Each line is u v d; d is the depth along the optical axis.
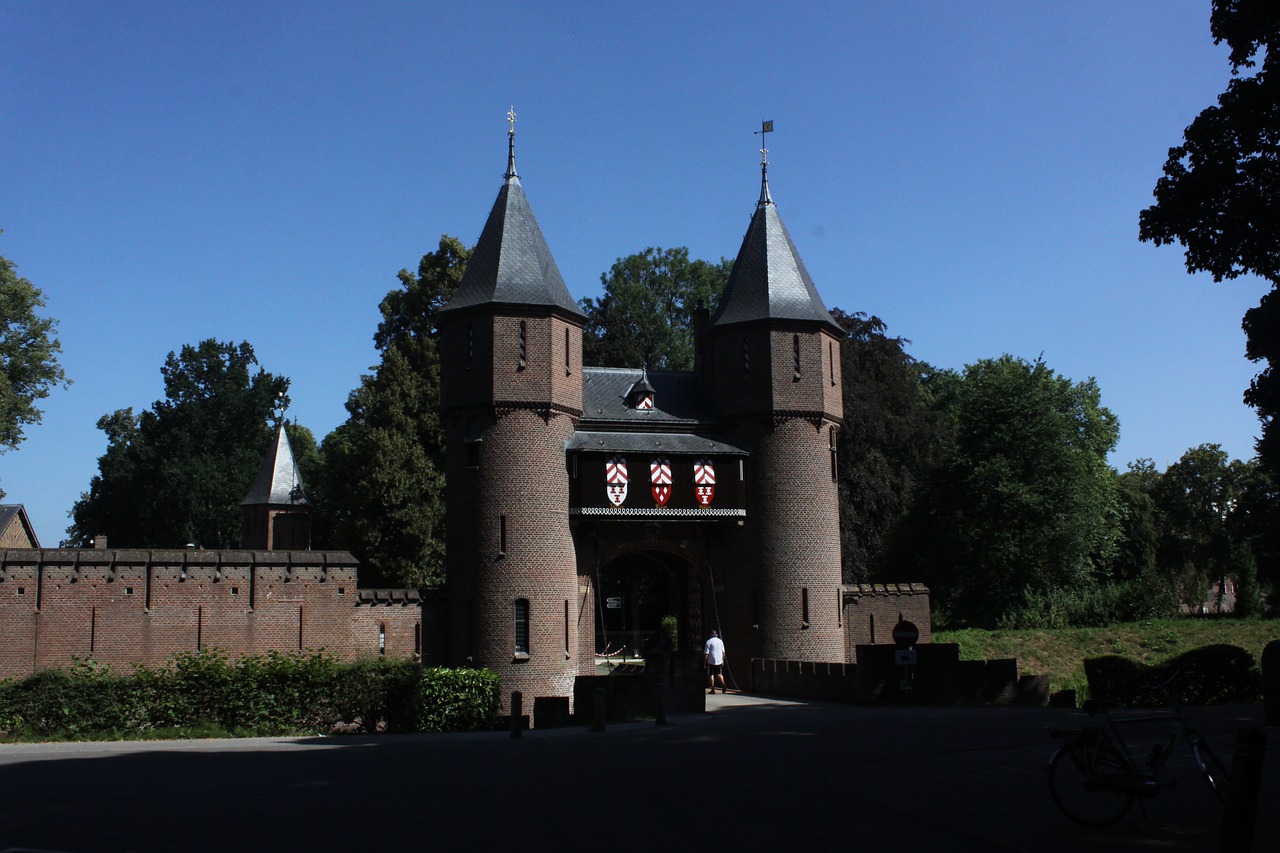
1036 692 29.77
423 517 49.72
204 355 81.12
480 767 15.87
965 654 47.47
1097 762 11.02
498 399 34.94
